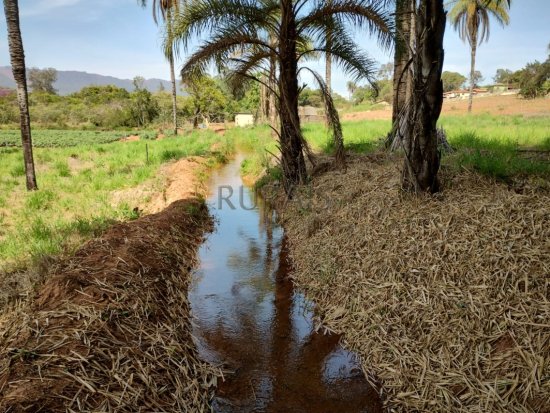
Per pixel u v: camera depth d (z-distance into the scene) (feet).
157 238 17.53
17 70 28.55
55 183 32.83
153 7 74.33
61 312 9.98
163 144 61.36
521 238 11.27
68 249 16.05
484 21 78.74
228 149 57.52
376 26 21.15
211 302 14.78
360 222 16.35
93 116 155.02
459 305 10.28
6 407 6.92
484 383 8.54
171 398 8.90
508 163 18.19
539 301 9.41
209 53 22.49
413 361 9.96
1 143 80.59
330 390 10.15
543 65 123.85
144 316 11.29
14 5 27.94
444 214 13.52
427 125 14.55
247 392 10.11
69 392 7.69
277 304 14.64
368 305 12.37
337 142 24.39
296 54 24.59
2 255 15.84
